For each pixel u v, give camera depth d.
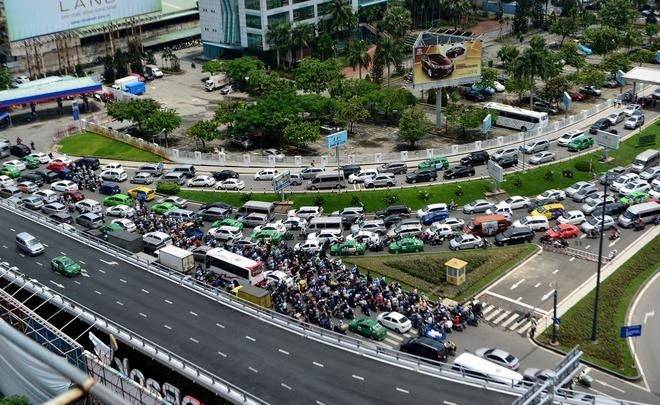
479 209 150.25
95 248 131.62
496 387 87.62
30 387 53.25
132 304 111.12
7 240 135.62
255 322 105.50
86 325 105.94
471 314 110.56
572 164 168.38
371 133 199.12
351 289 116.94
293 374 92.44
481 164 171.75
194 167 181.25
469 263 128.38
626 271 123.38
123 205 156.75
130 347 98.94
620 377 97.38
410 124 181.88
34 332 101.56
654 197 149.50
